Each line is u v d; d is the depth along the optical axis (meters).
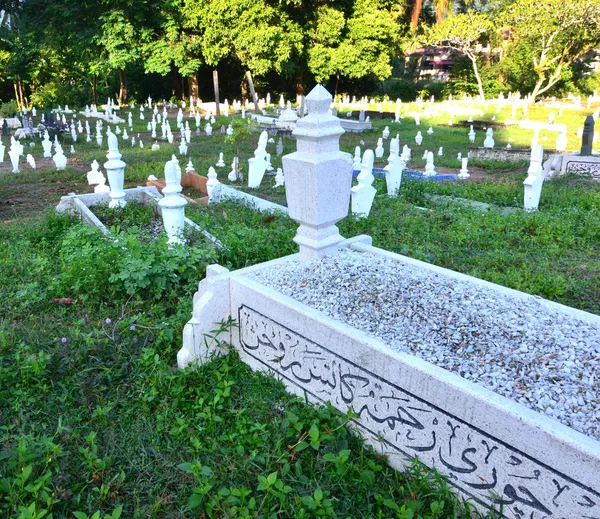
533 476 2.46
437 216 8.30
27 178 13.01
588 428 2.48
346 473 3.04
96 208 8.95
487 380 2.86
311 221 4.43
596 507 2.26
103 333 4.64
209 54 30.36
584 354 3.04
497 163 15.67
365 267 4.31
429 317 3.51
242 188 11.54
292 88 40.69
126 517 2.89
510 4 35.47
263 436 3.36
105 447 3.36
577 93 40.56
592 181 12.27
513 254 6.52
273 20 30.33
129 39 30.27
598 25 31.27
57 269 6.24
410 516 2.63
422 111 31.94
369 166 8.18
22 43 33.50
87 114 29.27
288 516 2.83
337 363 3.38
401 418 3.04
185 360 4.19
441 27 36.91
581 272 6.07
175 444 3.37
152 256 5.36
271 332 3.90
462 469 2.77
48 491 2.91
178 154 16.36
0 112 30.17
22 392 3.79
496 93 41.16
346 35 33.28
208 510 2.83
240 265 5.95
